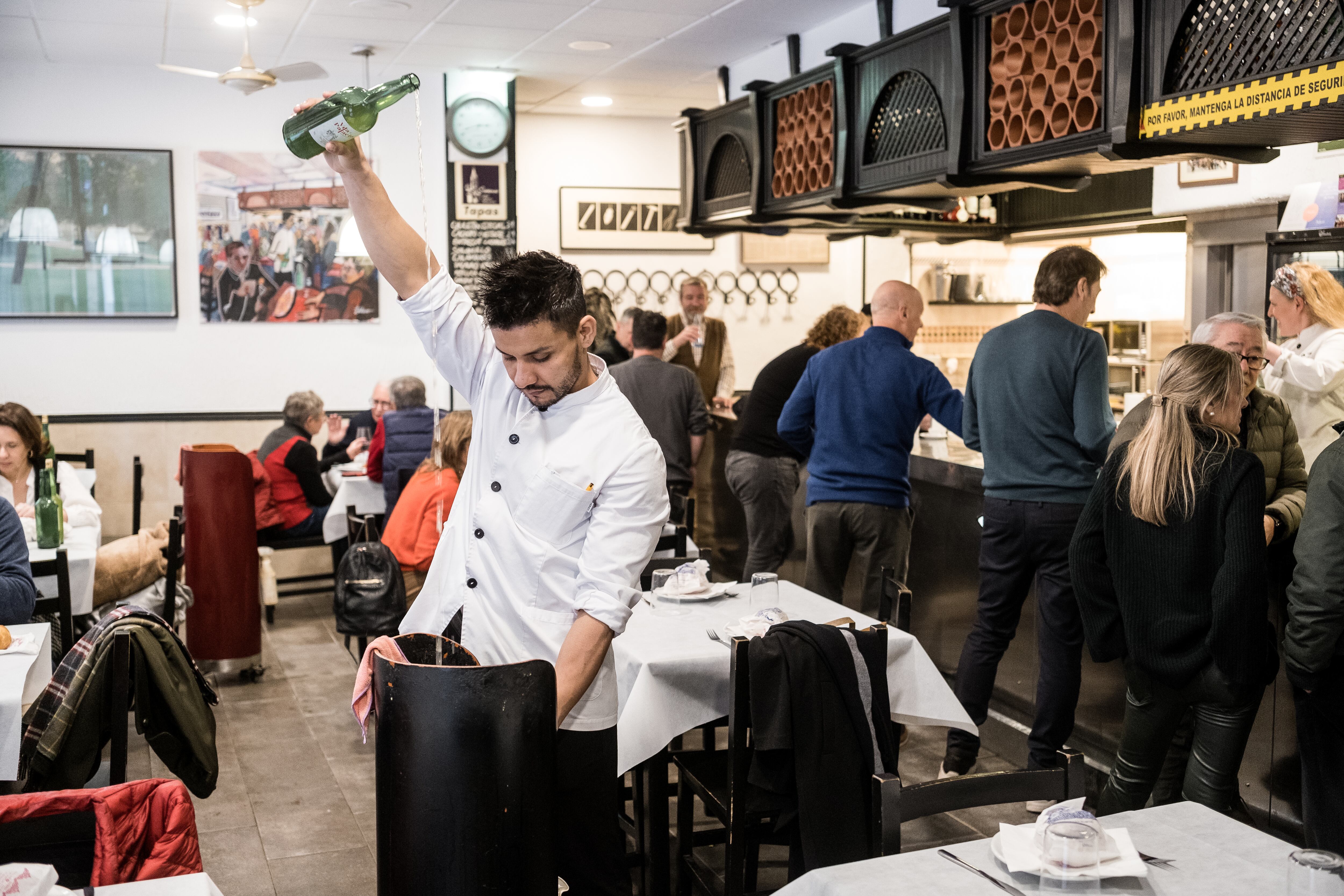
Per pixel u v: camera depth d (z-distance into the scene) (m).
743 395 8.18
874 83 4.22
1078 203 6.36
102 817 1.60
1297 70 2.54
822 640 2.25
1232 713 2.32
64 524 4.05
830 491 3.80
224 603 4.45
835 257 8.28
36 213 6.43
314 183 6.93
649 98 7.34
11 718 2.24
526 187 7.74
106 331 6.64
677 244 7.99
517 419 1.78
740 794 2.30
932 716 2.78
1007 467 3.22
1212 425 2.37
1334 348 3.46
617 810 2.16
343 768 3.68
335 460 6.26
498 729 1.46
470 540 1.81
